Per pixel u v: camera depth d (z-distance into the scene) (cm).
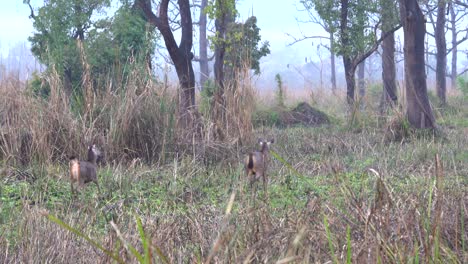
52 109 1156
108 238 595
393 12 2228
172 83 1288
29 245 586
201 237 584
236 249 500
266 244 511
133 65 1391
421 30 1655
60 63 1612
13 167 1057
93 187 962
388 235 489
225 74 1600
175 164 1013
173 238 602
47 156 1095
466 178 935
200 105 1445
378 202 516
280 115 2238
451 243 559
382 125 1725
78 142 1139
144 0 1574
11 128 1115
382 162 1146
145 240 359
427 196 665
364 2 2231
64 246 589
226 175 1057
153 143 1186
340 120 2286
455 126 1984
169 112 1212
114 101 1207
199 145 1183
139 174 1038
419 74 1634
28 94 1182
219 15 1638
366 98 1902
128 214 769
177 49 1572
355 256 492
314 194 850
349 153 1320
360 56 2308
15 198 890
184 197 908
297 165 1135
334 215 594
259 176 916
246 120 1227
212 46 1623
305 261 446
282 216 657
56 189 943
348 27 2283
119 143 1174
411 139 1438
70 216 705
